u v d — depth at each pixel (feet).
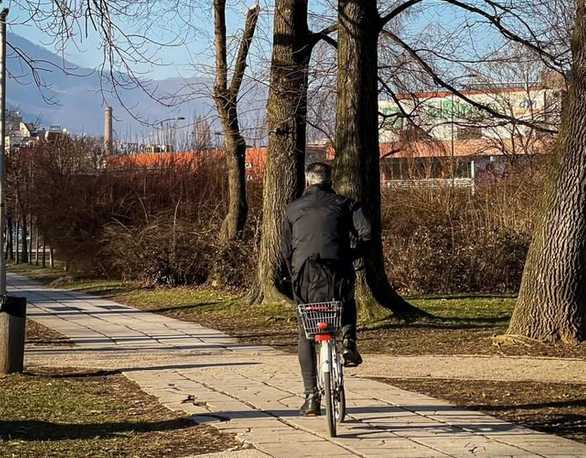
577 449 24.73
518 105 94.27
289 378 37.76
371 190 55.98
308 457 23.98
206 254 92.43
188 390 35.01
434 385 35.65
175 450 25.21
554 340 45.37
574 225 45.01
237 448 25.21
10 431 27.68
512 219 84.69
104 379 38.78
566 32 63.72
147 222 102.01
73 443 26.07
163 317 66.74
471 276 81.35
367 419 28.81
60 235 115.55
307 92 67.51
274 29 64.69
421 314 56.80
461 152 110.01
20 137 168.14
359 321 55.52
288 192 65.05
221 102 82.17
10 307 39.19
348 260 26.99
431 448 24.89
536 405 31.42
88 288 98.94
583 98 44.47
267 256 66.03
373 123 56.34
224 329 58.13
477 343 47.62
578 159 44.78
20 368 39.58
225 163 110.01
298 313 26.78
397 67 72.90
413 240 82.12
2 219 47.60
